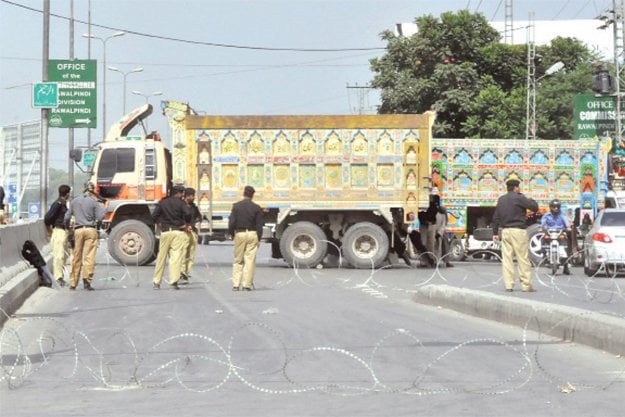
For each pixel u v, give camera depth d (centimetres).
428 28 6588
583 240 3647
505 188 3656
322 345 1521
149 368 1320
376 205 3434
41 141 4569
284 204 3422
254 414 1024
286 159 3428
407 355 1419
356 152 3434
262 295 2442
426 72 6606
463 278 3023
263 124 3428
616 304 2139
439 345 1520
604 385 1181
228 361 1362
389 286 2747
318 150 3428
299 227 3425
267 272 3294
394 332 1677
